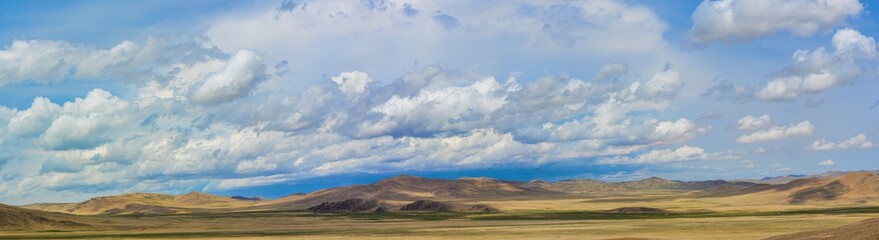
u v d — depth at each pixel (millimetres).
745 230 120312
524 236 119375
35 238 144000
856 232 69125
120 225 191375
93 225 187500
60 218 191500
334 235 138500
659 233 118188
